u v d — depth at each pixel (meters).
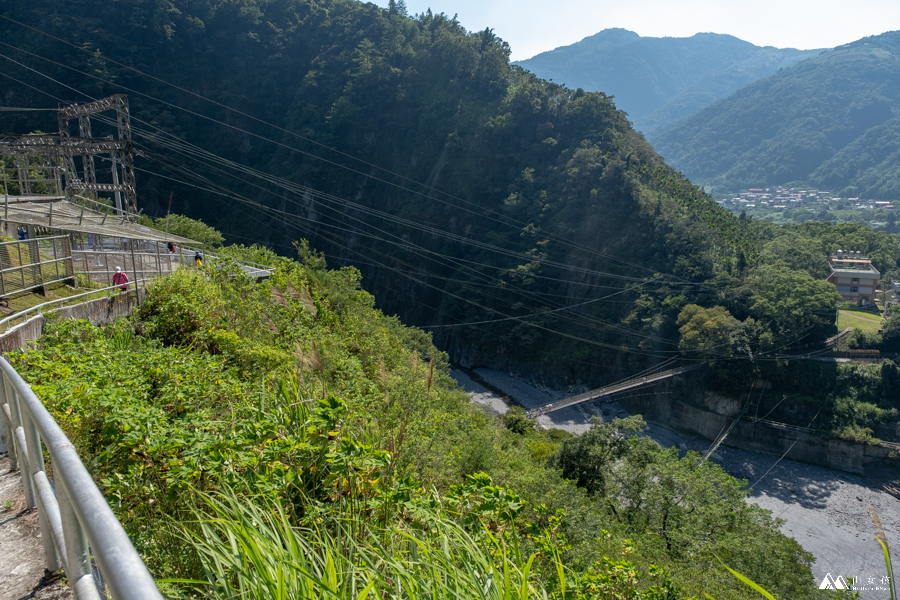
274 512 4.38
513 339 95.44
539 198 111.12
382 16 155.25
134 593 1.10
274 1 162.88
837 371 71.00
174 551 4.03
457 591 3.41
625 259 97.38
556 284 102.06
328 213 134.12
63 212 23.12
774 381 72.31
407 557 4.37
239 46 150.75
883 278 99.44
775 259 88.50
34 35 127.81
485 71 135.62
